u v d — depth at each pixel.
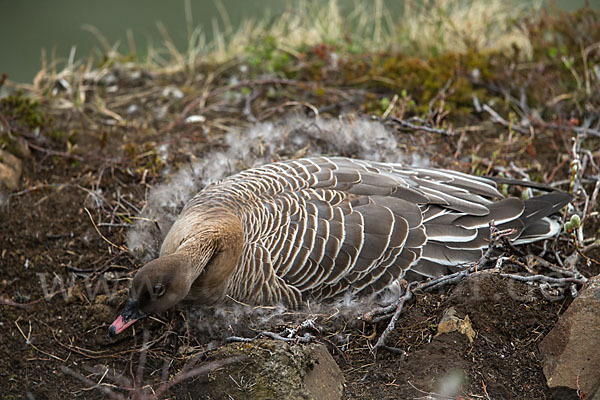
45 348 7.75
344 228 7.45
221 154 9.42
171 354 7.45
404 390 6.61
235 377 6.54
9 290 8.24
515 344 7.01
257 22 14.21
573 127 10.02
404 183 8.05
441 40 12.26
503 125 10.55
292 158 9.49
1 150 9.23
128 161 9.55
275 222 7.43
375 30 12.89
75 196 9.09
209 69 12.07
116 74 11.96
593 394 6.50
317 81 11.16
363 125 9.64
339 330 7.40
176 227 7.32
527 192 9.10
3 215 8.71
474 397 6.52
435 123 10.44
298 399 6.29
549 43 11.73
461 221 7.83
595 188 8.95
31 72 14.33
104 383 7.29
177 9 16.22
